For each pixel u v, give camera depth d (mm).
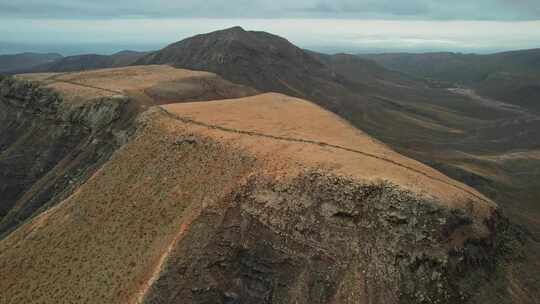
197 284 58312
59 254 70875
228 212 62250
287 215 59219
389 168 61938
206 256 59625
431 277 51438
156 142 81062
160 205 69625
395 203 54500
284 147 69000
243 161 67625
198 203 65688
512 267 59000
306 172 61156
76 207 78000
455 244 53875
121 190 76188
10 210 107375
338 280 54438
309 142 70750
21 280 69188
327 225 56875
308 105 98688
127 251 66062
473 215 58469
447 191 59062
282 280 57469
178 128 81250
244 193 62875
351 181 57719
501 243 61406
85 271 66375
